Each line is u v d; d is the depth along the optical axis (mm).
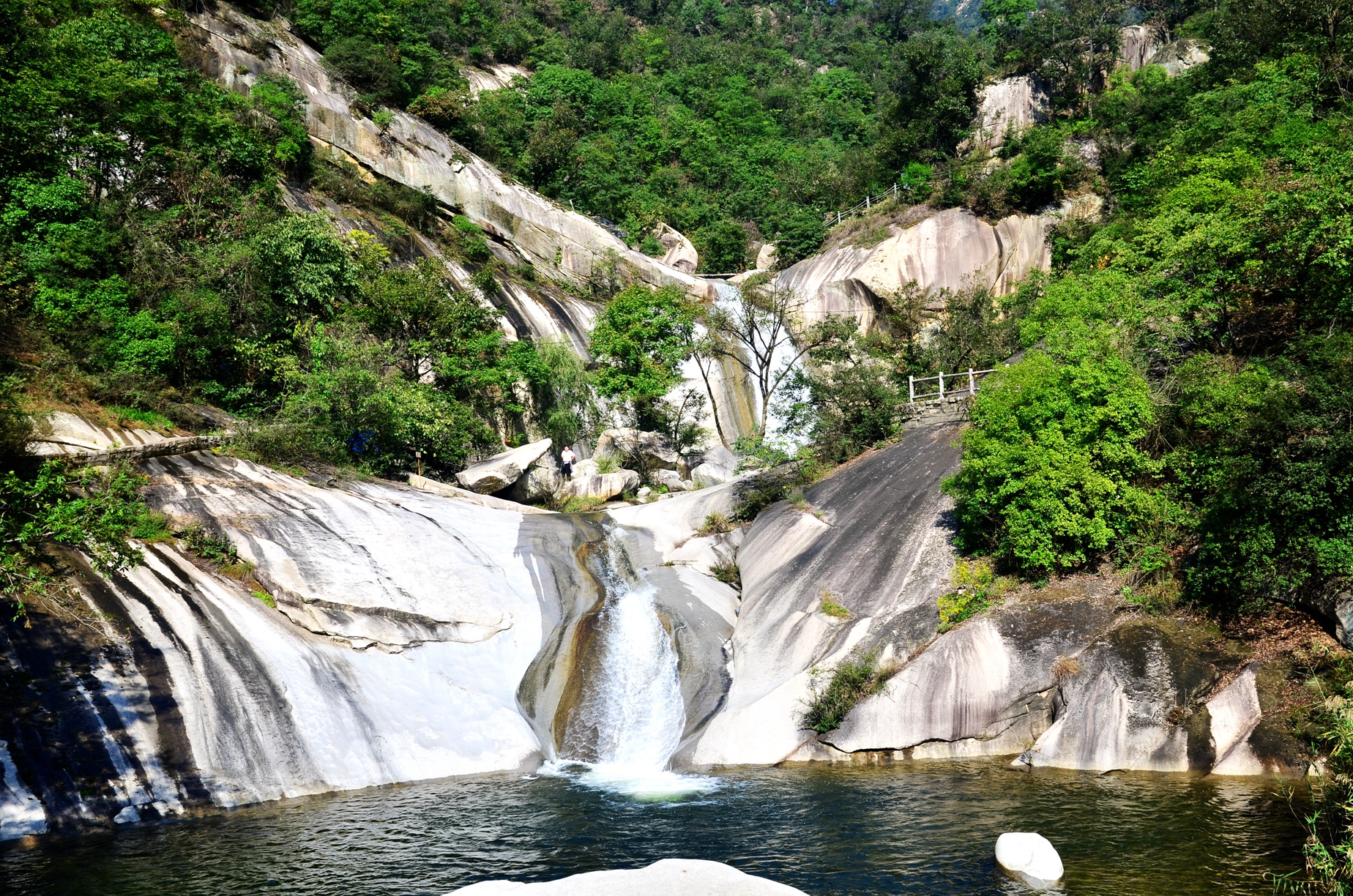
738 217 74562
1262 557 18078
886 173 63625
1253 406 18984
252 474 25688
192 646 18625
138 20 40719
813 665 21203
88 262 27828
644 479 37594
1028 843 12727
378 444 31859
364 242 39906
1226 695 17375
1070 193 50844
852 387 31641
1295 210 22766
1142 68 62906
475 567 24781
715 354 43375
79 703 16547
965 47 67750
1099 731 17844
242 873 13297
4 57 29266
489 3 89125
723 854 13773
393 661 21203
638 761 20188
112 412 25359
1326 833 13352
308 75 52906
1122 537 21297
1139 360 24094
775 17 129625
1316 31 42031
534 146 64812
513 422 39344
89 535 16375
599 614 24422
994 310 45125
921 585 22453
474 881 12891
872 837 14289
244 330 32125
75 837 14898
